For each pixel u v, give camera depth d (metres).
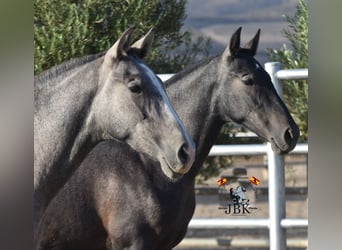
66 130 7.67
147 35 7.98
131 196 9.16
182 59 14.32
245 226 11.30
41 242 9.20
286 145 9.34
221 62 9.55
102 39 12.72
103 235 9.30
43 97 7.77
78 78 7.77
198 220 11.37
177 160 7.40
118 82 7.62
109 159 9.25
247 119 9.46
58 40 12.30
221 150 11.32
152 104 7.57
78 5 12.87
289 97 14.05
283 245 11.28
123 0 13.16
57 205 9.16
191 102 9.57
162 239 9.28
